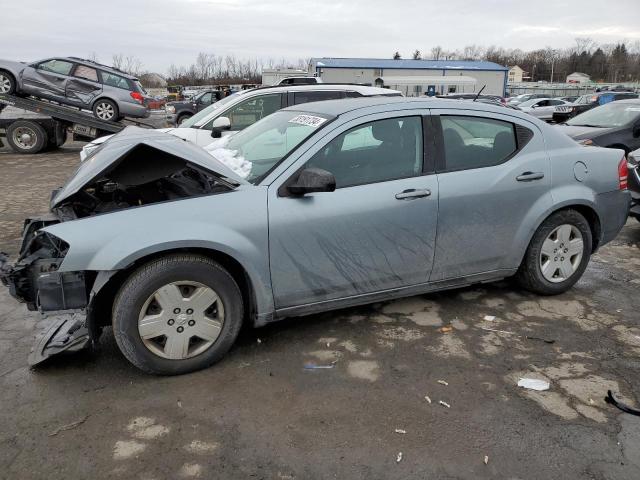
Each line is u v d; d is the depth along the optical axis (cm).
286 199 329
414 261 369
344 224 340
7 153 1529
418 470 242
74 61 1525
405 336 369
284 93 823
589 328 383
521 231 402
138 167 342
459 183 373
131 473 241
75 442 261
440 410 286
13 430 270
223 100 866
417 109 372
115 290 318
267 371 325
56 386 309
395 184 356
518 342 361
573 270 435
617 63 11175
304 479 237
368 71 5569
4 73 1458
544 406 289
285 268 332
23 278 300
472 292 448
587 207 426
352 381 314
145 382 314
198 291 313
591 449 256
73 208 332
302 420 278
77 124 1526
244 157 375
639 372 324
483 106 399
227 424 275
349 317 399
